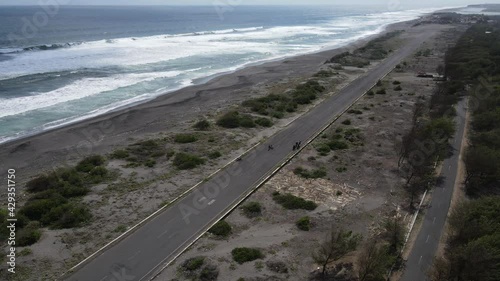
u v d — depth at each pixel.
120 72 80.00
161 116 54.19
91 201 31.45
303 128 50.09
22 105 55.56
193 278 23.31
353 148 44.06
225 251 25.83
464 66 75.31
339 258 24.52
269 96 62.47
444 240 27.02
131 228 27.97
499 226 25.77
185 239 26.97
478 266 21.73
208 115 54.53
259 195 33.38
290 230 28.52
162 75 79.38
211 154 40.97
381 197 33.59
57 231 27.48
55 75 73.12
